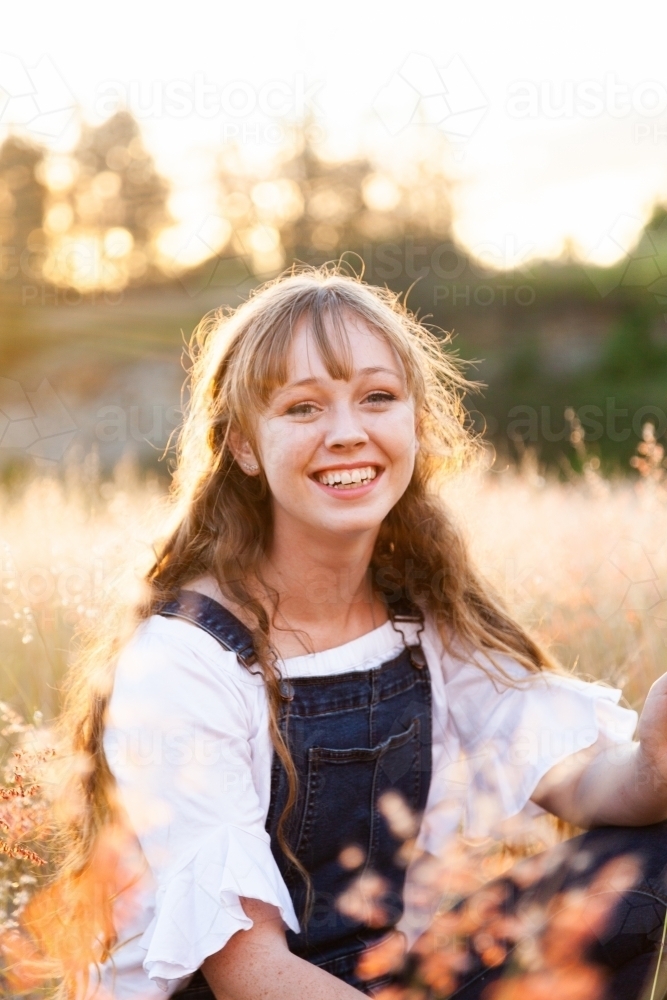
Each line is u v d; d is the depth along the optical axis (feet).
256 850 4.16
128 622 4.74
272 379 4.50
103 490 12.17
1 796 4.64
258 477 4.87
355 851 4.76
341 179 35.83
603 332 34.30
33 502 10.19
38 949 4.66
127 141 33.12
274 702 4.54
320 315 4.50
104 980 4.40
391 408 4.61
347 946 4.70
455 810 5.25
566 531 8.59
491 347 35.50
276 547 4.84
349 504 4.54
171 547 4.99
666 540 8.07
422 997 4.38
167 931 3.93
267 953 3.99
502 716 5.27
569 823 5.17
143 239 33.30
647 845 4.43
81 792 4.74
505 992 4.12
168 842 4.17
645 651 7.16
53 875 4.86
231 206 30.99
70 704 5.20
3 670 6.63
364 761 4.72
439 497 5.59
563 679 5.33
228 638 4.50
